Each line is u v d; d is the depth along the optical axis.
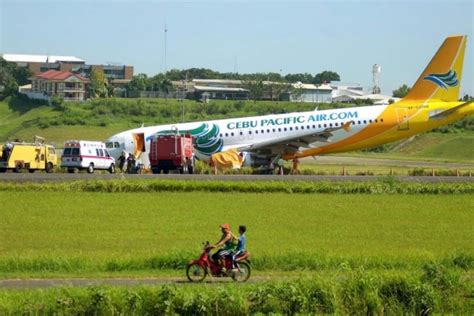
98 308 53.81
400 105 168.88
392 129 167.25
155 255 69.50
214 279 64.38
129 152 164.88
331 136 165.75
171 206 105.69
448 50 169.00
